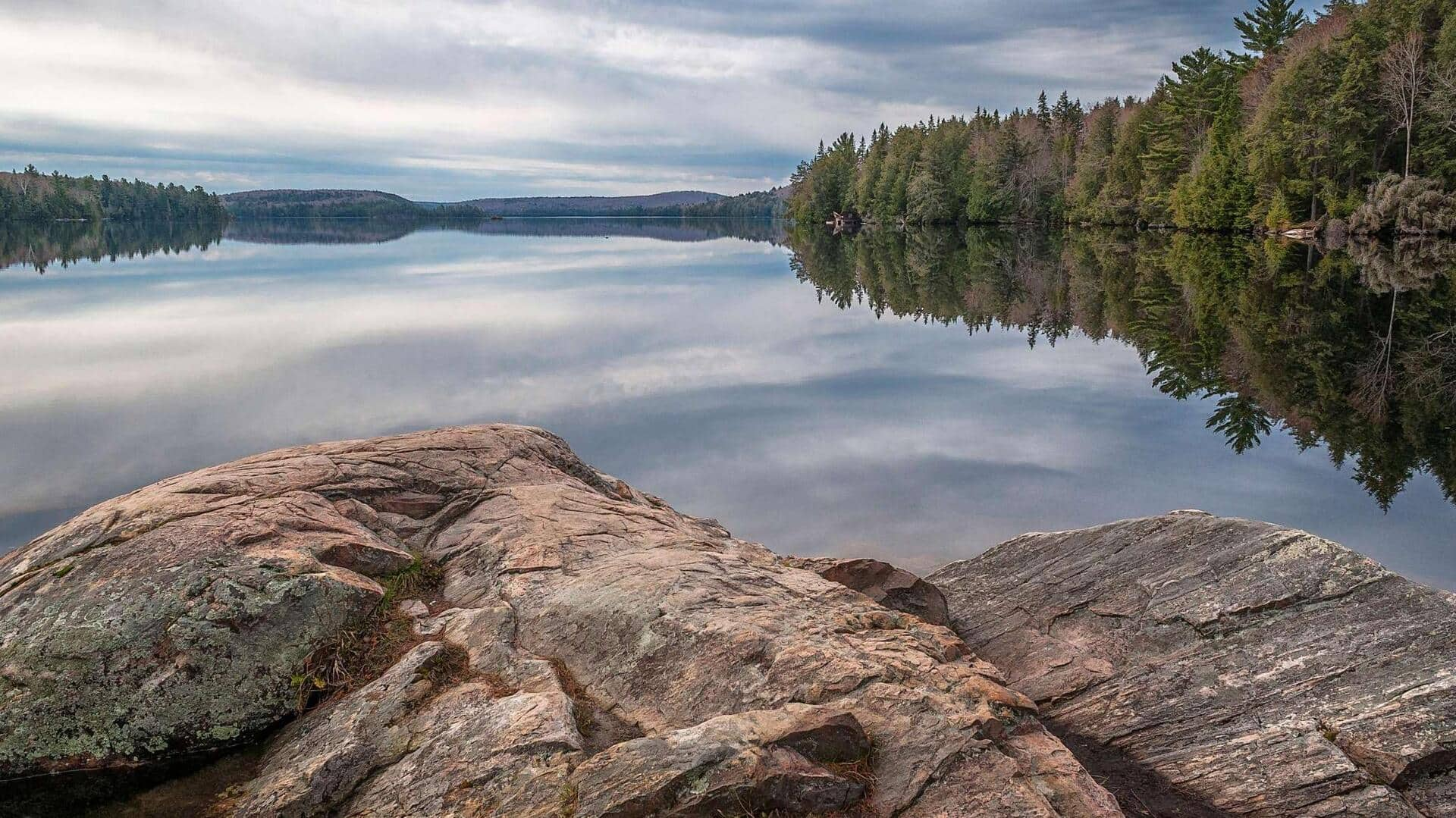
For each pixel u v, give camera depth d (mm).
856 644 5043
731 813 3775
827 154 138250
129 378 19312
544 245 88625
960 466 12867
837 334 26531
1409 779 4645
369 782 4523
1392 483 11906
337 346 23656
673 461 13219
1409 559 9234
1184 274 38844
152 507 6297
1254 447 13820
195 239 102500
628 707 4859
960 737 4203
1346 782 4699
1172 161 69562
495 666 5223
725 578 5930
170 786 4938
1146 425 15398
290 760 4812
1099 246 60094
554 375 20031
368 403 16969
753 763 3873
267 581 5594
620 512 7570
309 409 16375
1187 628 6109
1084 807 3871
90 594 5426
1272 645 5707
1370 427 14703
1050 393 18219
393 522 7176
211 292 38250
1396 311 25266
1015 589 7277
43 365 20766
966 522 10539
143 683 5168
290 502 6625
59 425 15164
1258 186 55250
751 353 23328
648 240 100312
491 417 15906
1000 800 3875
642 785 3791
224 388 18234
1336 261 38938
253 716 5273
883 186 108062
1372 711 5012
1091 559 7219
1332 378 18156
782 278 45750
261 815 4391
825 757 4125
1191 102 70062
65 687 5098
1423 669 5145
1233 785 4914
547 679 4973
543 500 7500
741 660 4914
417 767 4438
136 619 5301
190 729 5160
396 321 28875
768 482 12148
